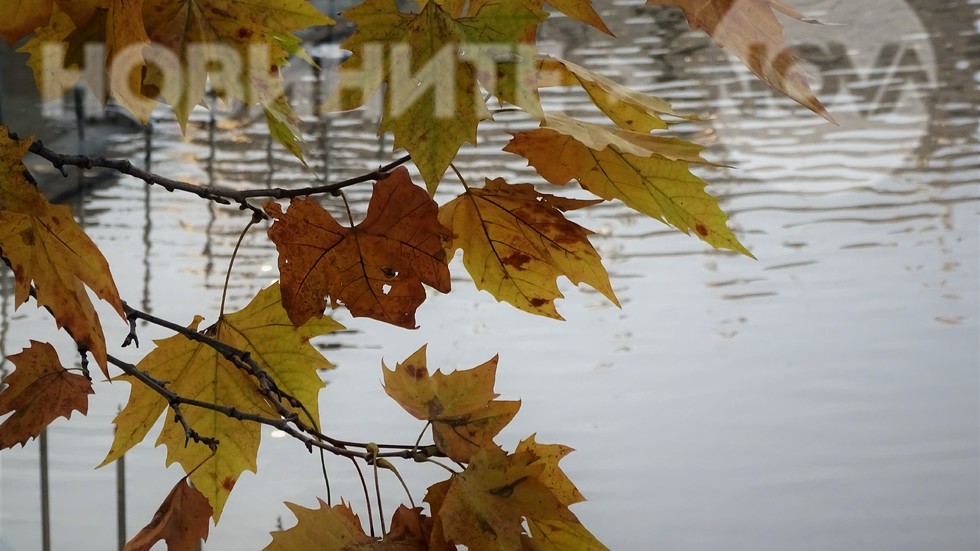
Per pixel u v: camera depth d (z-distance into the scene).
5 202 1.88
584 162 2.02
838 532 6.45
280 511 6.10
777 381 8.58
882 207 12.88
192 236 11.91
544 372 8.77
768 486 7.04
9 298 9.08
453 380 2.04
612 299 2.11
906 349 9.21
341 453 2.01
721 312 10.14
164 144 14.70
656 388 8.49
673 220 2.03
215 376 2.19
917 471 7.25
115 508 6.29
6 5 1.94
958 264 11.05
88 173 13.52
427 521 1.99
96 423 7.46
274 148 14.78
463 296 10.52
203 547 5.64
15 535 5.79
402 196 1.99
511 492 1.98
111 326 9.19
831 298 10.36
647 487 6.97
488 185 2.07
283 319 2.18
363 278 1.99
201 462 2.20
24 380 2.12
